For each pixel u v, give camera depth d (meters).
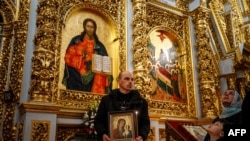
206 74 7.87
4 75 5.20
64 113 5.28
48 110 4.86
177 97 7.54
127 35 7.02
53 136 4.81
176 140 4.91
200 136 4.80
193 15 8.70
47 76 5.18
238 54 8.84
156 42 7.76
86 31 6.47
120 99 3.11
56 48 5.71
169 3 8.41
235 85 8.70
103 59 6.48
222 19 9.77
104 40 6.71
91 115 5.19
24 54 5.31
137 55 6.77
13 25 5.50
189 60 8.12
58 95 5.50
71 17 6.32
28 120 4.64
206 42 8.29
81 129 5.47
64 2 6.21
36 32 5.50
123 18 7.11
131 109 3.00
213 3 9.72
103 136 2.81
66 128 5.31
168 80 7.55
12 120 4.91
